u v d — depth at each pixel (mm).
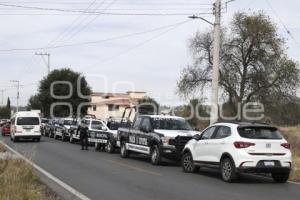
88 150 30500
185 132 21359
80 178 16547
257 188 14648
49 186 14469
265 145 15680
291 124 60750
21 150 29047
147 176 17266
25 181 13938
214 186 14938
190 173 18328
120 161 22969
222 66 62062
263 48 61312
